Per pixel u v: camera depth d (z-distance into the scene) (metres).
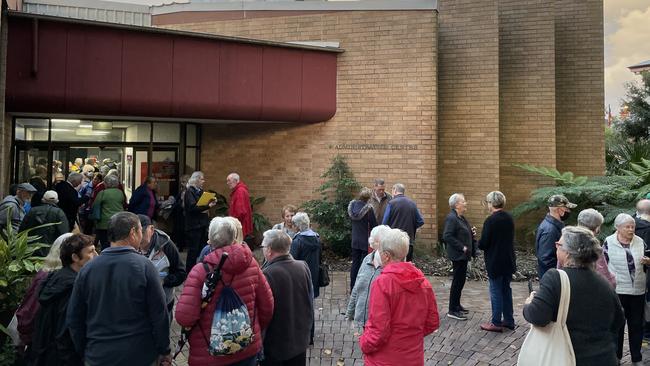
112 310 3.16
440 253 10.05
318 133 10.68
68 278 3.56
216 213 10.99
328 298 7.43
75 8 12.27
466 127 10.92
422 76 10.16
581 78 11.98
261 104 9.95
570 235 3.25
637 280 4.96
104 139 10.68
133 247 3.40
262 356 3.82
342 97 10.55
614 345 3.12
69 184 8.33
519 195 11.41
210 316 3.32
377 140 10.34
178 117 9.84
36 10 12.02
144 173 10.91
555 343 3.08
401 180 10.20
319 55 10.47
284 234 4.09
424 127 10.12
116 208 8.28
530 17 11.48
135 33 8.98
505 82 11.59
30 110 8.60
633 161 12.14
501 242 6.00
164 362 3.49
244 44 9.81
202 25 11.84
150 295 3.24
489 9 10.81
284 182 10.86
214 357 3.29
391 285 3.34
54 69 8.41
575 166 11.92
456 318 6.44
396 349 3.29
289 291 3.90
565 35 12.12
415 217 7.27
